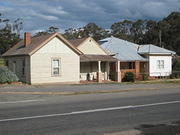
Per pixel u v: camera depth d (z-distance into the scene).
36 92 21.92
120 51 41.34
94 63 36.91
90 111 12.92
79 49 35.78
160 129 9.05
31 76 29.91
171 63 43.28
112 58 36.78
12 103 15.70
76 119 11.14
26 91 22.61
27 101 16.58
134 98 17.92
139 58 40.72
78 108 13.77
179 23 68.81
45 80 30.69
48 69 30.89
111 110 13.23
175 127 9.42
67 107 14.09
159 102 15.97
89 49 36.75
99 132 9.16
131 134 8.53
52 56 31.09
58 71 31.53
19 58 32.44
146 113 12.52
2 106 14.52
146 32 81.75
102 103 15.55
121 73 37.22
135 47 44.22
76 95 20.16
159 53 41.75
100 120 10.97
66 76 32.00
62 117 11.52
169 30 70.31
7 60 35.59
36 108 13.78
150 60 41.50
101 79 34.88
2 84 27.92
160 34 68.31
